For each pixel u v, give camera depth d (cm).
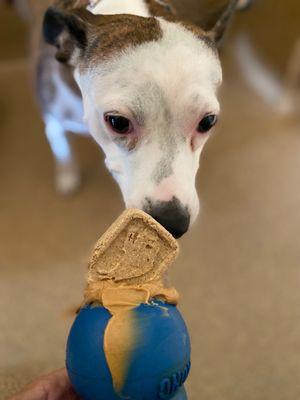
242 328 41
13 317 42
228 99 60
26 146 56
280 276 45
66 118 41
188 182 29
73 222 49
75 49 32
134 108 28
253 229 48
